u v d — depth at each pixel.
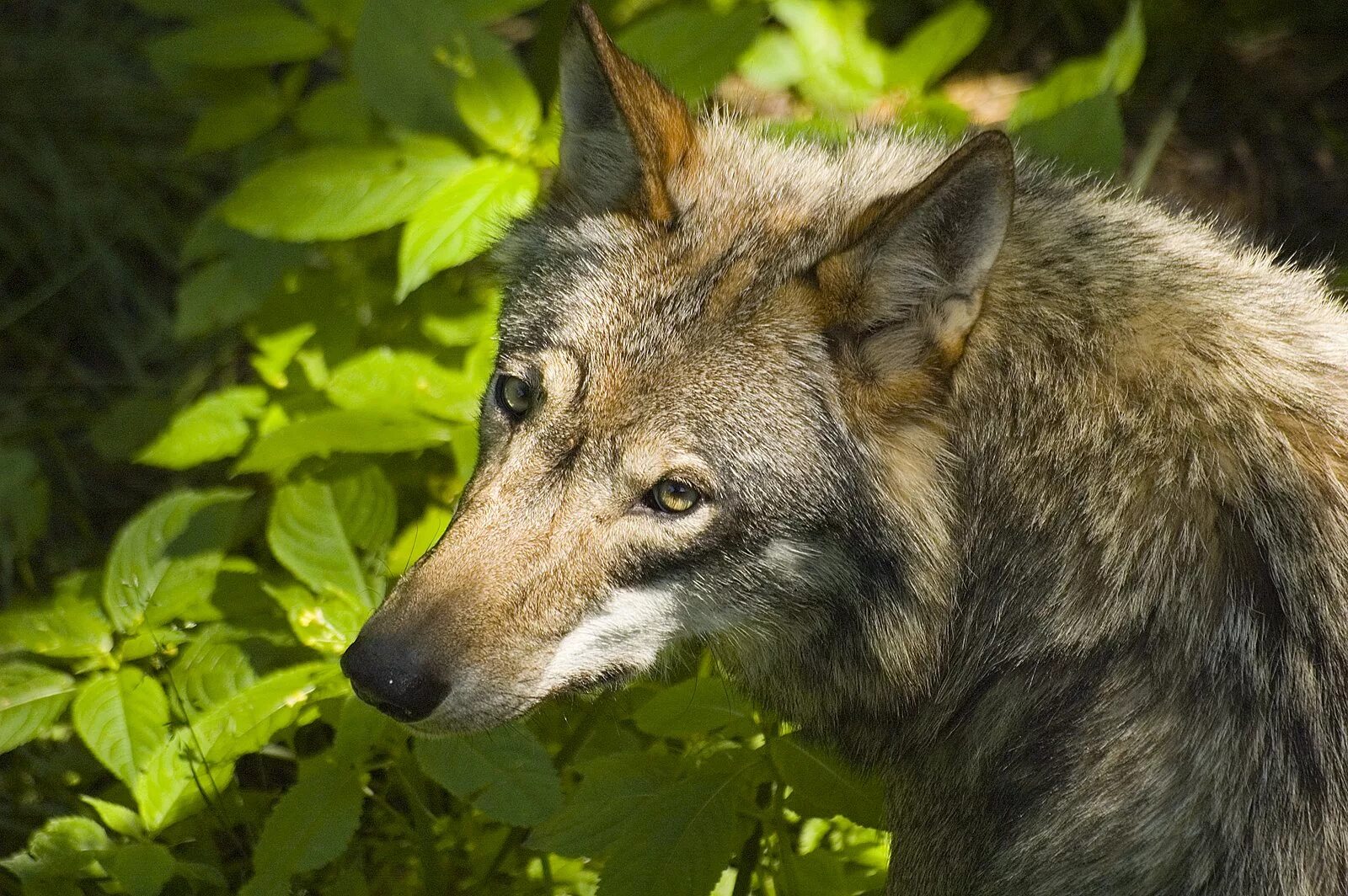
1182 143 13.46
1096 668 6.66
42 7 15.73
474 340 9.92
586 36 7.05
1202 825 6.29
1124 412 6.75
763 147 7.81
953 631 7.18
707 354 6.71
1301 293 7.32
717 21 9.12
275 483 10.28
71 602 8.19
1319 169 13.15
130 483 12.55
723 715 7.55
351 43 10.22
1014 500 6.91
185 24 15.80
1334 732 6.22
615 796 7.10
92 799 7.58
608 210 7.34
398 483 9.93
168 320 13.70
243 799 8.55
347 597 7.93
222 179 14.80
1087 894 6.52
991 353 6.92
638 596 6.88
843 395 6.80
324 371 10.18
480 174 8.75
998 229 6.28
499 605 6.61
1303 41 14.14
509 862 8.44
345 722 7.31
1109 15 14.57
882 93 10.80
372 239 12.42
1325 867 6.18
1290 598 6.32
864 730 7.58
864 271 6.57
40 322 13.73
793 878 7.54
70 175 14.46
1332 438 6.61
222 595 8.45
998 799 6.96
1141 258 7.12
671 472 6.66
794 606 7.15
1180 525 6.55
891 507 6.96
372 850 8.68
